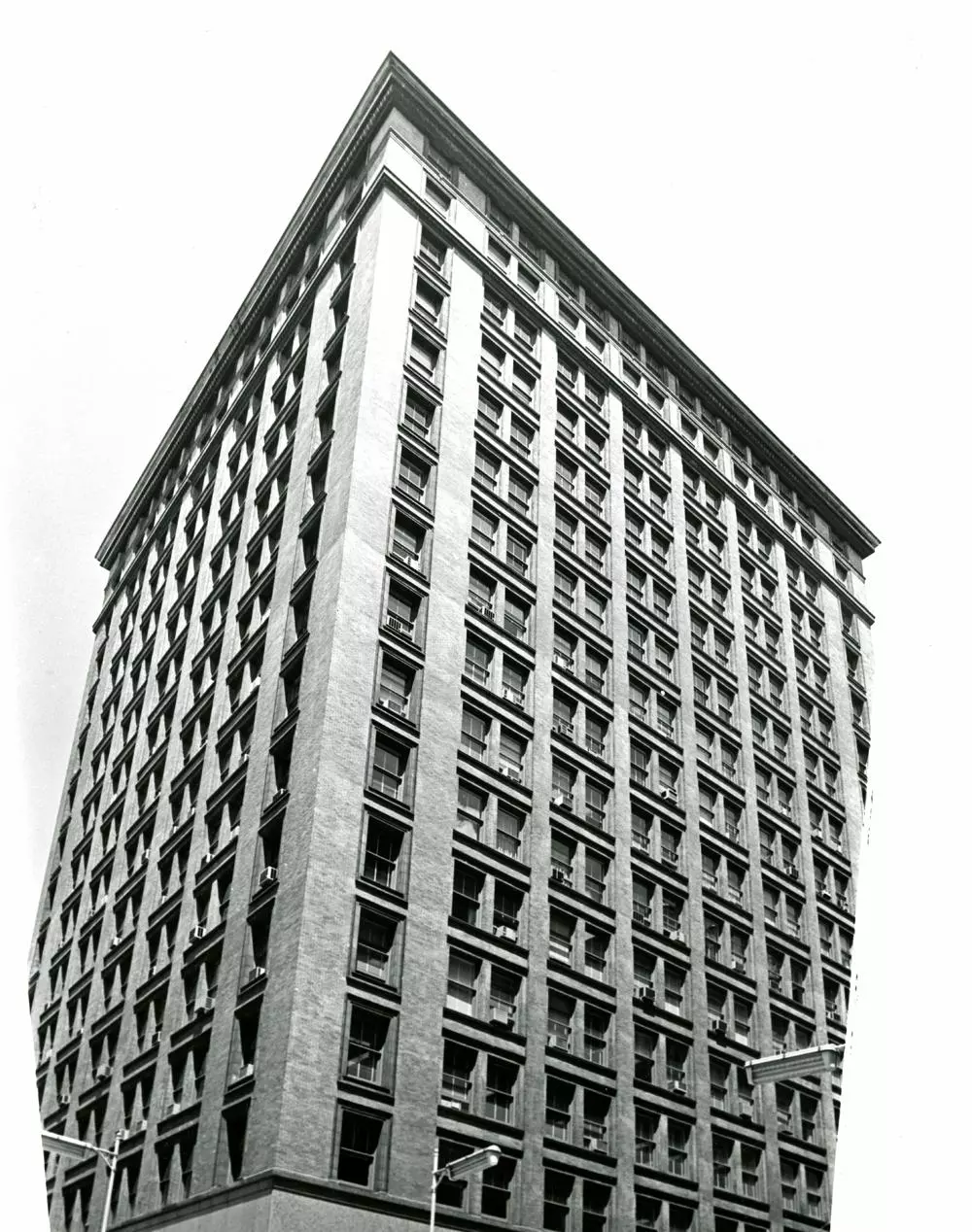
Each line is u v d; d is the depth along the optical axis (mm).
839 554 71812
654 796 48688
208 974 38219
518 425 51531
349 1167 31469
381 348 46438
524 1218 34375
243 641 46500
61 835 61156
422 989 34844
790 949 52500
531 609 46656
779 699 61156
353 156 56000
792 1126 46688
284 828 36688
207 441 63094
